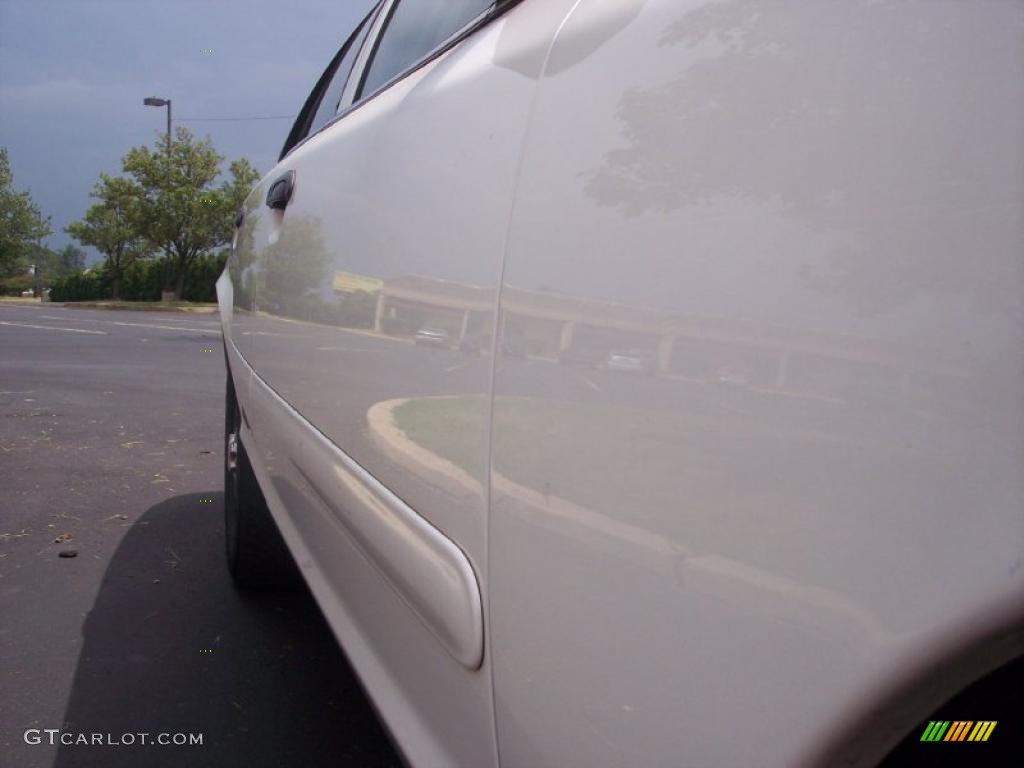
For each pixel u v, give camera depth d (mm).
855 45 760
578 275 1026
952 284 666
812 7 805
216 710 2732
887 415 692
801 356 757
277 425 2607
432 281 1425
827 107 770
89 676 2918
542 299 1087
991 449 635
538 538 1054
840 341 729
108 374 10633
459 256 1333
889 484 688
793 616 746
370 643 1708
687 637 838
